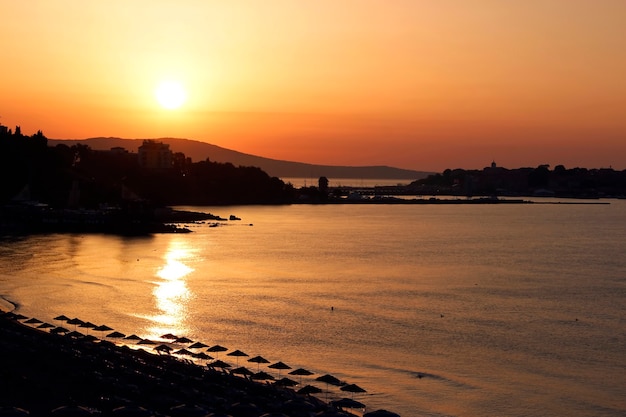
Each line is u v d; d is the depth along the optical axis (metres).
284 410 82.06
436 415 91.94
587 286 190.75
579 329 139.12
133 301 153.88
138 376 92.81
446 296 171.50
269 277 193.75
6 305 146.00
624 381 107.50
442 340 128.12
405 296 170.00
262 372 100.31
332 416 79.62
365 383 102.94
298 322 138.12
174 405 82.19
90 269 198.75
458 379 106.38
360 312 149.38
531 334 134.25
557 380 107.31
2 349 103.44
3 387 85.88
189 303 153.50
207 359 106.00
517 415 93.25
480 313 151.88
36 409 78.62
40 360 98.38
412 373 108.38
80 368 95.38
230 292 168.38
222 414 76.88
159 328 130.12
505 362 115.62
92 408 79.50
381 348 121.50
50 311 141.50
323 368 109.06
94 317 137.25
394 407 93.88
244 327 132.88
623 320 147.62
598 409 96.06
